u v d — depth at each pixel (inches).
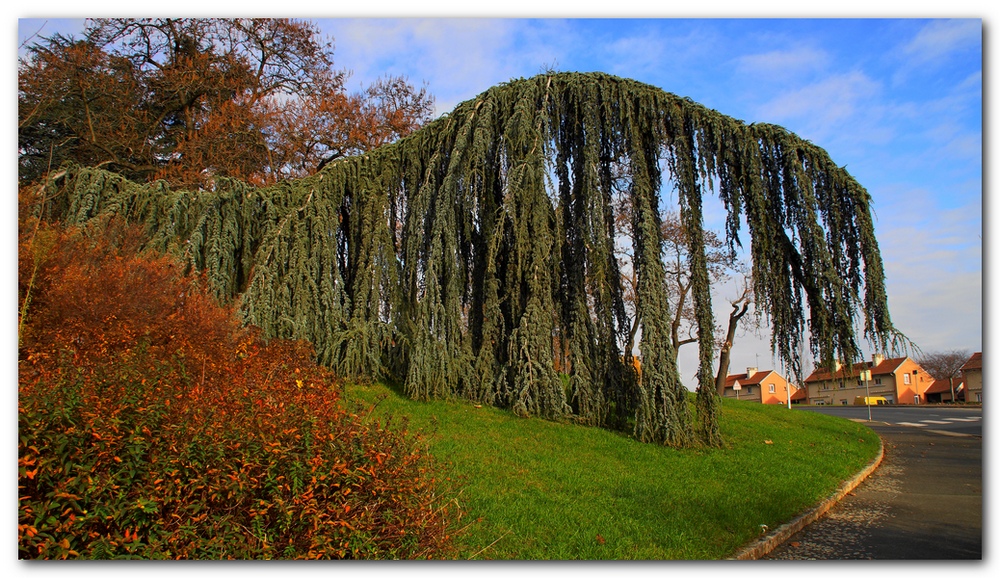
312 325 511.8
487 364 565.6
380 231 558.6
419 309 541.0
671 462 447.8
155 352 246.5
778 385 3110.2
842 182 546.0
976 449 701.9
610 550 244.5
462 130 573.0
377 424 213.6
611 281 577.3
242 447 171.9
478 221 601.0
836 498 395.9
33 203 371.6
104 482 147.3
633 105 565.6
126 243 378.6
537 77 584.1
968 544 295.7
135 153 838.5
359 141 975.0
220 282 475.2
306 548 167.5
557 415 535.8
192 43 951.0
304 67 1056.2
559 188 595.2
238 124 862.5
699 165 549.6
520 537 249.1
